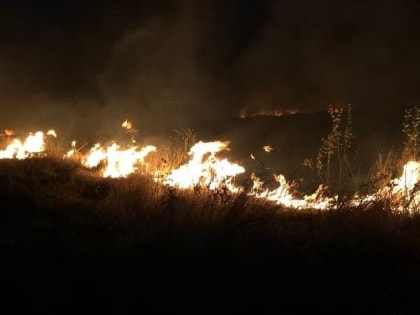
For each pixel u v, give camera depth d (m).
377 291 4.71
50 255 4.95
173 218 5.66
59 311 4.28
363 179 8.45
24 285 4.53
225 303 4.46
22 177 7.40
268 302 4.51
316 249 5.34
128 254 4.97
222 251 5.00
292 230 6.00
